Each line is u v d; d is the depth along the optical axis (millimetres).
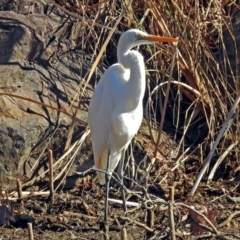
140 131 10969
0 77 11000
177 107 11492
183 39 10922
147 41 8633
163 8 11023
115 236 8234
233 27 11898
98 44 11586
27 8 12297
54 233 8344
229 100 11062
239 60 11516
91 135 9477
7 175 9945
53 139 10383
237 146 10711
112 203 9445
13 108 10492
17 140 10117
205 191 9891
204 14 11438
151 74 11469
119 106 8734
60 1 12539
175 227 7805
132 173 10180
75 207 9305
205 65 11133
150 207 8320
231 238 7707
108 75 8875
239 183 10102
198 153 10859
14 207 9219
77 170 10336
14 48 11602
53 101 10883
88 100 11094
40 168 10195
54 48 11844
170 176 10305
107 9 12008
